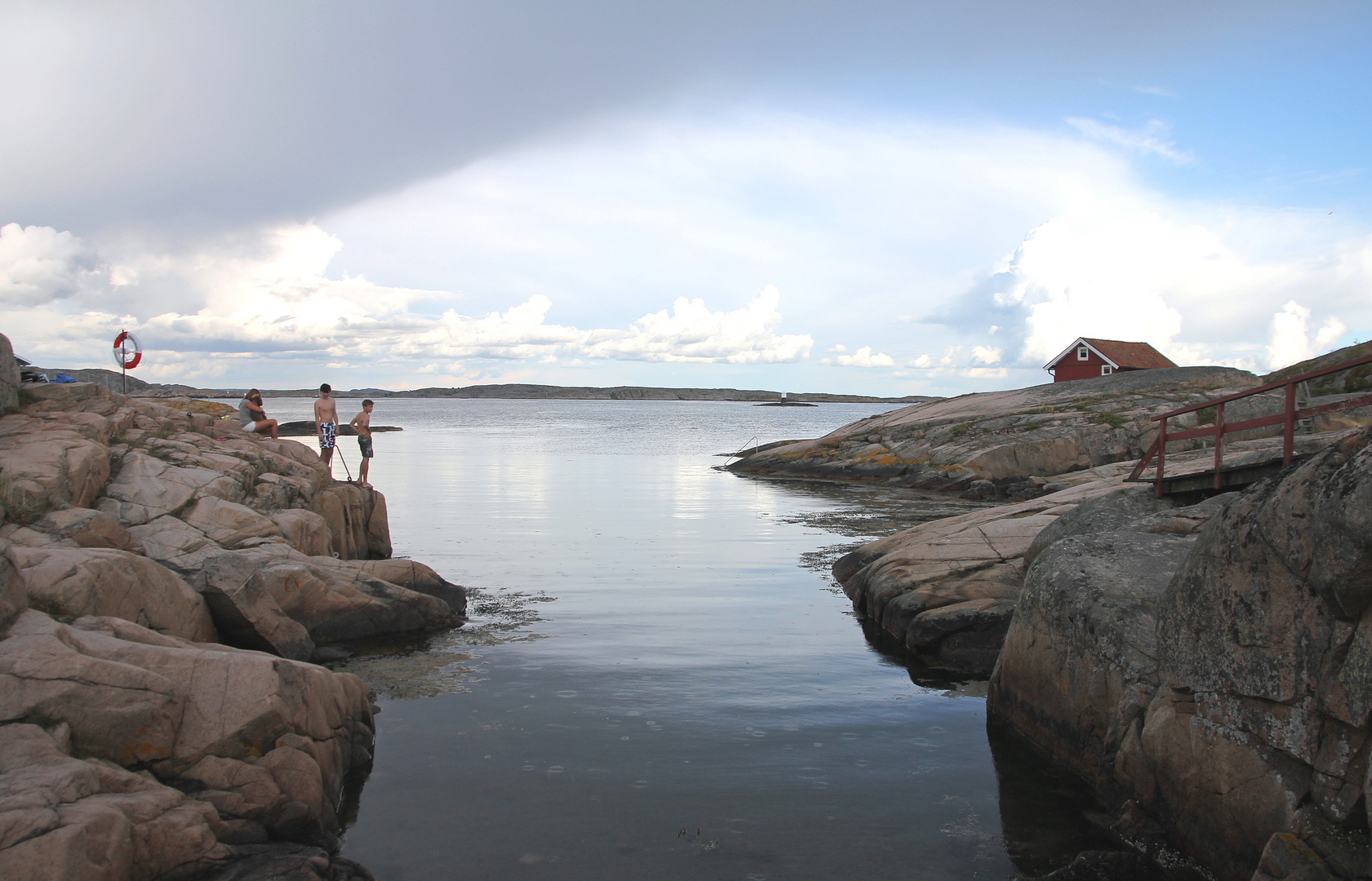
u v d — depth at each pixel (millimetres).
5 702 5410
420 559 18031
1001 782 7496
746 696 9586
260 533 12797
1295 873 5082
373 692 9484
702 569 17172
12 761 5074
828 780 7461
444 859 6094
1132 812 6648
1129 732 6879
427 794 7070
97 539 10516
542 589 15125
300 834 6086
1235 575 6086
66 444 12320
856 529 22672
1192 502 10750
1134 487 11477
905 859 6184
